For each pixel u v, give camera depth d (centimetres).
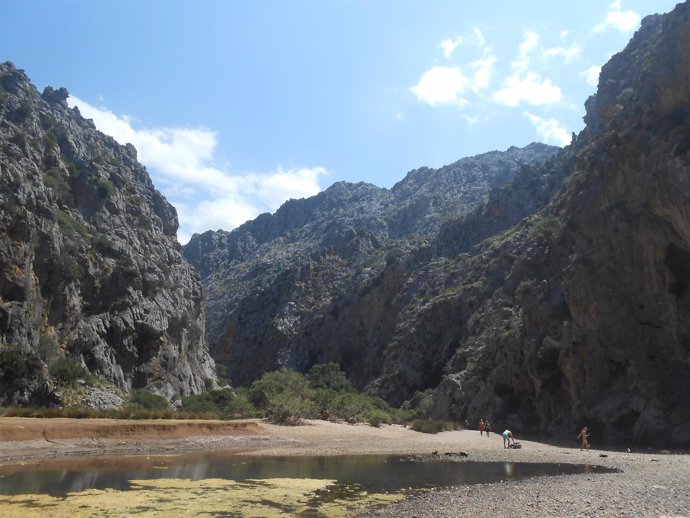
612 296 5591
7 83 10056
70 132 10438
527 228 11450
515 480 2055
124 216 10025
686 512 1362
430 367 11112
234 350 18688
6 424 2694
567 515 1327
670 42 5566
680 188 4847
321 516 1382
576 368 5706
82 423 3073
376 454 3152
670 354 4947
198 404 7000
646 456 3125
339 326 16362
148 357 8475
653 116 5619
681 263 5050
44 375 5678
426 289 13700
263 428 4069
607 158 6325
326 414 5625
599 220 6147
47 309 6675
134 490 1703
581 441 4894
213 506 1488
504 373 7194
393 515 1374
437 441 4178
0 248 5938
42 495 1580
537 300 6975
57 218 7500
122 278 8394
